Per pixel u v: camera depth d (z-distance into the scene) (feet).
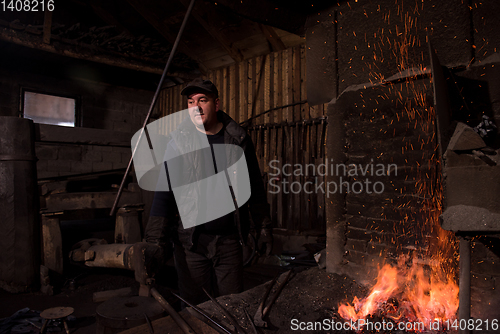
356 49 7.91
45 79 21.74
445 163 5.03
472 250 5.95
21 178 10.85
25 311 9.08
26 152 10.98
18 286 10.78
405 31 7.08
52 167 21.20
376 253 7.31
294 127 17.56
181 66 22.67
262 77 19.56
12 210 10.71
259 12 8.37
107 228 18.65
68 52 18.37
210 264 6.80
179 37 7.75
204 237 6.48
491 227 4.35
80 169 22.31
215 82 22.49
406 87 6.95
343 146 8.01
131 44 20.13
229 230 6.53
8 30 16.49
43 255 11.69
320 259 8.64
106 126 24.47
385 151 7.29
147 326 5.48
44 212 11.66
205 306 6.14
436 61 5.67
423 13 6.82
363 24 7.78
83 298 10.92
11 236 10.73
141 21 22.24
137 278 8.02
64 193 12.50
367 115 7.59
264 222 6.88
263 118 19.24
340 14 8.21
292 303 6.40
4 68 20.17
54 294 11.14
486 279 5.79
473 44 6.23
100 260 10.98
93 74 23.31
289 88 18.12
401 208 6.99
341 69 8.20
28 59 20.54
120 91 25.21
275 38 18.16
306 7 8.64
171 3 19.06
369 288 7.08
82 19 22.65
